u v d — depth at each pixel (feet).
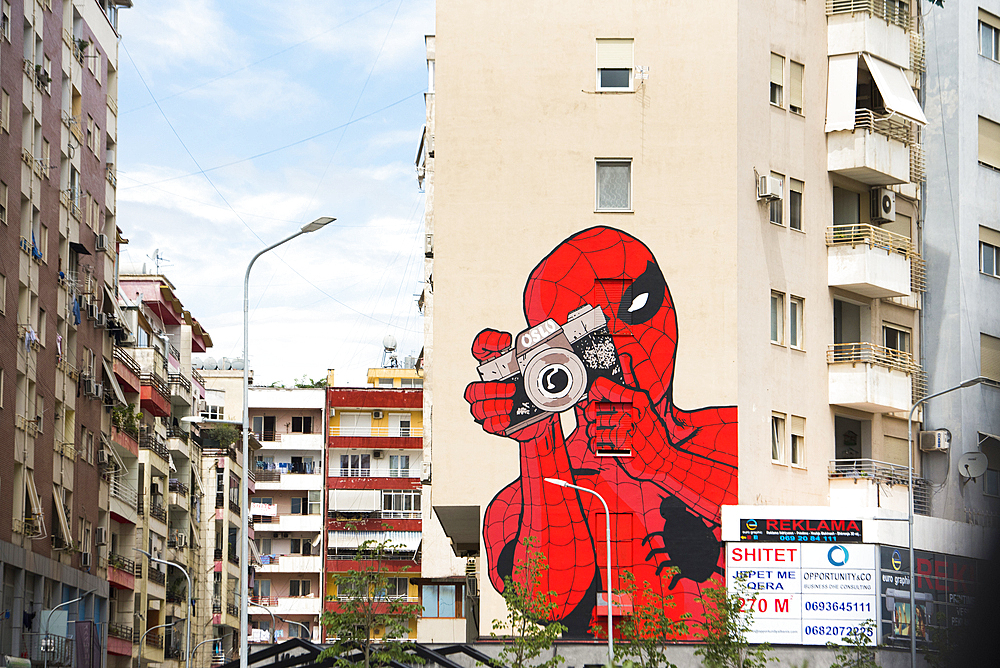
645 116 141.79
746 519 132.57
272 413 327.88
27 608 151.43
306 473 323.57
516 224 140.87
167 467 231.09
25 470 151.02
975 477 149.59
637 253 139.74
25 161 152.97
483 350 139.33
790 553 131.03
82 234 179.22
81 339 177.37
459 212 141.38
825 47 148.97
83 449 177.78
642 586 134.00
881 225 152.25
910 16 158.92
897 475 146.92
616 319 139.13
